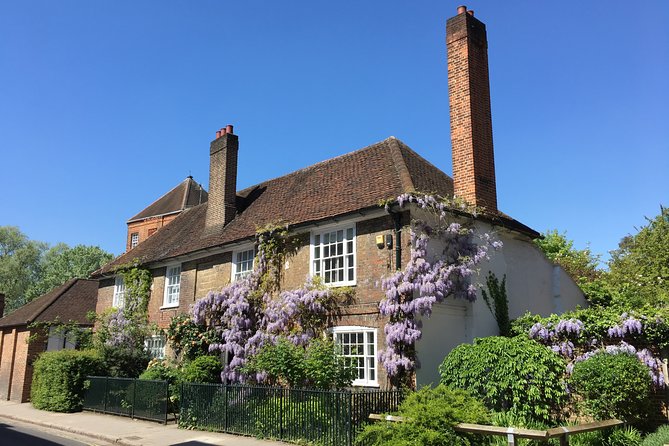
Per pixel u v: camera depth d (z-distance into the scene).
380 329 13.28
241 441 11.87
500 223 15.26
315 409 11.05
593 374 10.40
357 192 15.52
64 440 13.47
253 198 21.08
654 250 23.56
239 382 15.60
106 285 25.92
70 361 19.75
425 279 12.55
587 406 10.52
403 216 13.55
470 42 15.84
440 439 8.29
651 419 10.91
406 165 15.60
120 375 20.16
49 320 26.11
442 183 16.56
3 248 58.72
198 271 20.20
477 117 15.50
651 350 11.58
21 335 26.17
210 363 16.75
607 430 9.64
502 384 11.04
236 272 18.50
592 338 12.27
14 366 26.12
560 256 28.34
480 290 14.45
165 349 21.05
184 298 20.50
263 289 16.59
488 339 11.91
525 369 10.88
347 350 13.93
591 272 26.09
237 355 16.09
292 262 16.17
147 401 16.06
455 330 13.93
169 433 13.47
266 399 12.27
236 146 21.25
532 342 11.53
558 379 11.01
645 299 20.33
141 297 22.67
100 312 25.61
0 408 21.70
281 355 13.11
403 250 13.33
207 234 20.53
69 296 28.75
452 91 15.86
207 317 18.30
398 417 9.05
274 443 11.52
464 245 13.67
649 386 10.53
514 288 15.83
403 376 12.56
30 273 58.53
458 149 15.41
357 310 13.84
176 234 24.16
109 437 13.18
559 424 10.66
